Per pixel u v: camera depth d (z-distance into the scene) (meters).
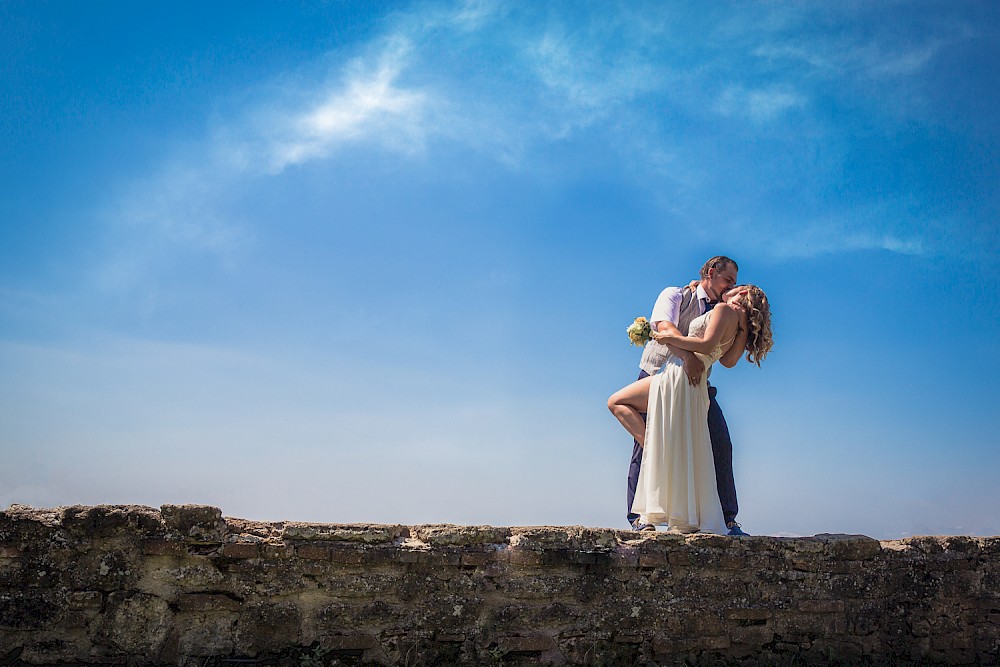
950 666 5.70
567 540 5.41
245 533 5.12
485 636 5.20
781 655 5.53
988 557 6.01
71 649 4.79
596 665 5.24
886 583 5.77
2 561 4.81
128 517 4.97
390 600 5.16
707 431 6.01
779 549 5.69
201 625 4.94
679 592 5.50
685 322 6.21
